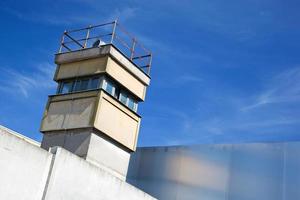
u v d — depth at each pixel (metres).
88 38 22.03
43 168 15.16
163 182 25.52
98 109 19.89
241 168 23.48
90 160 19.31
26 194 14.48
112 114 20.64
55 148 15.73
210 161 24.56
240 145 23.95
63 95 21.28
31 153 14.82
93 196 16.89
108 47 20.92
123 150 21.03
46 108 21.45
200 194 24.12
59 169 15.62
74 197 16.08
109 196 17.62
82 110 20.33
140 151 27.09
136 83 22.27
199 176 24.56
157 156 26.39
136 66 22.22
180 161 25.52
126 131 21.23
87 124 19.78
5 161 13.97
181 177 25.08
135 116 21.89
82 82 21.28
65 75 21.84
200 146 25.19
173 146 26.09
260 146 23.36
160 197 25.22
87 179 16.70
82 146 19.58
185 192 24.59
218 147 24.59
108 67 20.72
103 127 20.03
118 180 18.16
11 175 14.10
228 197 23.28
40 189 14.96
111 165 20.27
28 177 14.62
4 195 13.83
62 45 22.64
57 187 15.48
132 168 26.86
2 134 13.99
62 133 20.47
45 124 21.09
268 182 22.50
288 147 22.58
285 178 22.12
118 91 21.45
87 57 21.39
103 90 20.34
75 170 16.23
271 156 22.88
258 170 22.98
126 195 18.48
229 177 23.66
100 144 19.92
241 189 23.08
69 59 21.92
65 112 20.78
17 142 14.41
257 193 22.58
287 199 21.70
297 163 22.09
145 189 25.88
